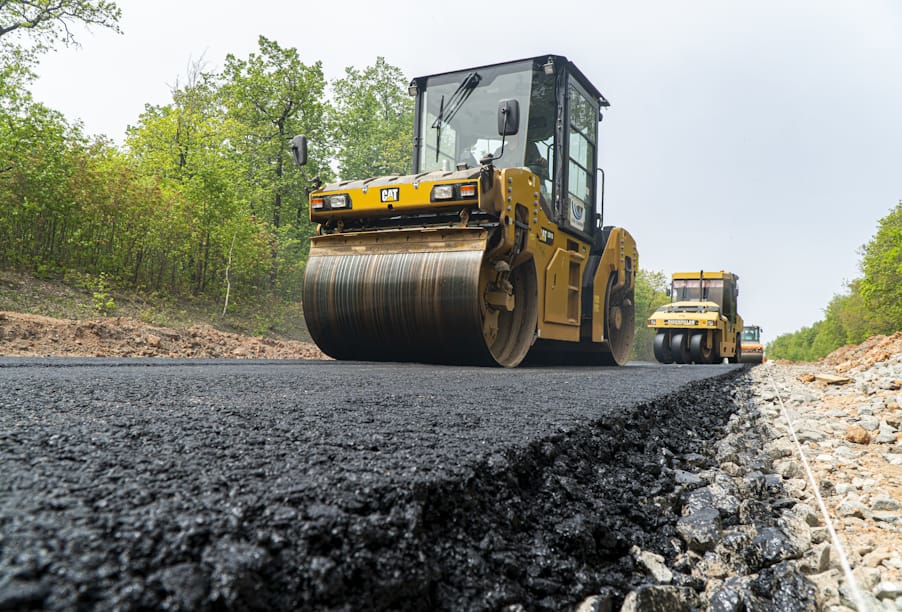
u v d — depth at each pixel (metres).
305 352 10.27
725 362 20.77
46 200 12.33
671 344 16.67
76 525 0.97
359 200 6.77
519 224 6.74
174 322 12.76
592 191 9.09
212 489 1.22
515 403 2.96
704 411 4.32
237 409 2.29
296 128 22.14
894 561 1.69
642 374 6.60
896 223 27.36
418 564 1.15
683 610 1.39
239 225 15.91
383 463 1.52
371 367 5.39
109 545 0.92
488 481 1.60
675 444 3.03
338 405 2.54
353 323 6.72
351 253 6.82
